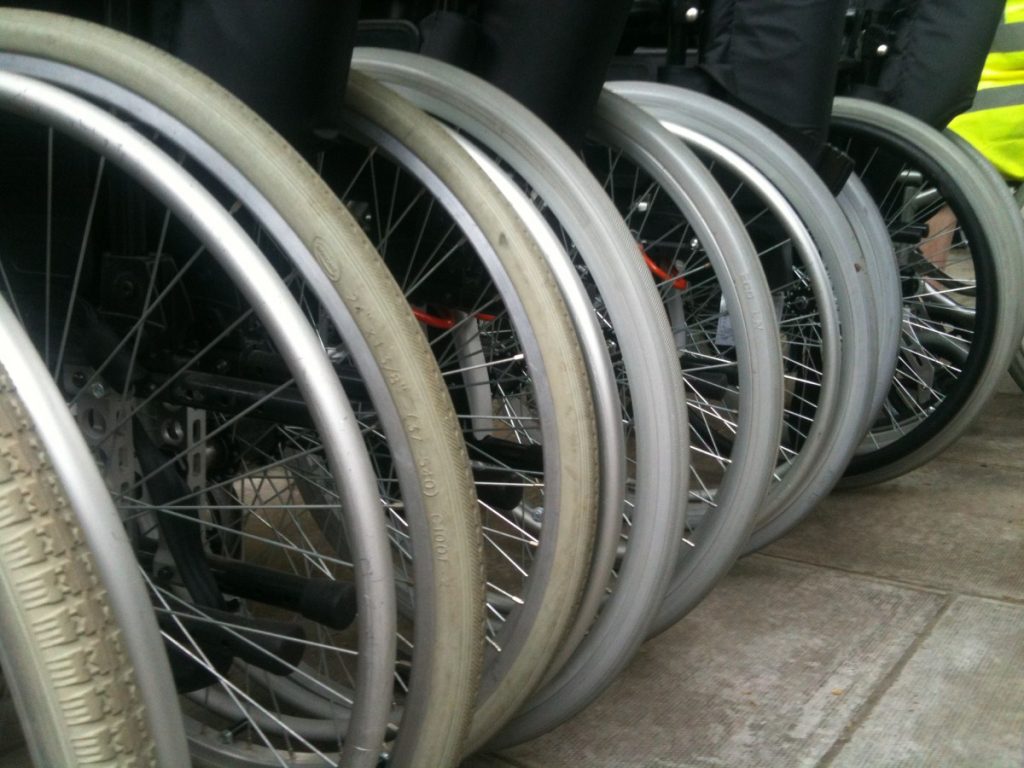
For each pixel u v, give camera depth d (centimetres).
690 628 173
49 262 106
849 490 245
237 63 103
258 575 111
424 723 94
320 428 84
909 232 241
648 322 122
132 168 85
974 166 222
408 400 88
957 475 256
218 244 83
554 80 137
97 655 67
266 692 138
